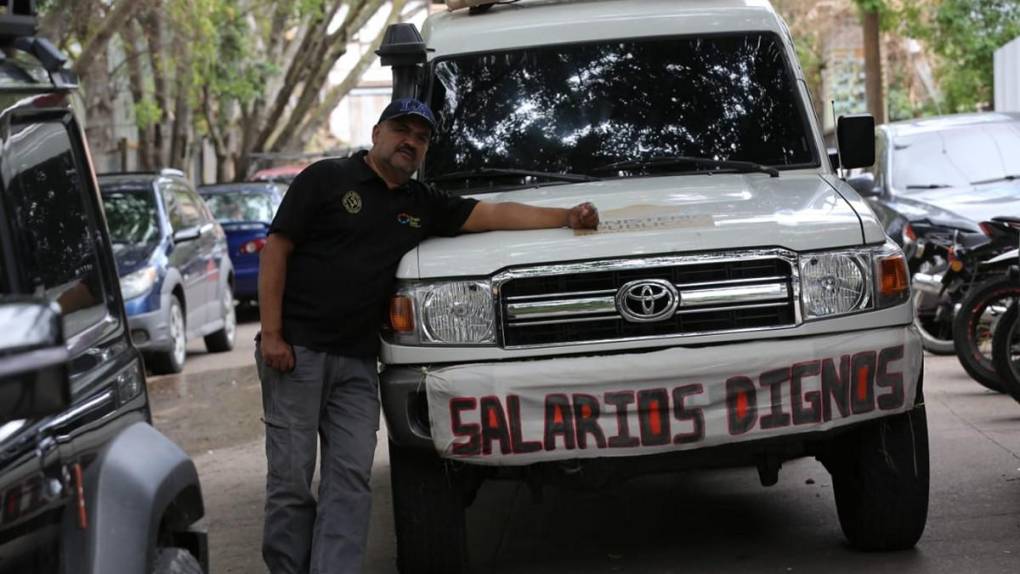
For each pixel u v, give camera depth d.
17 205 3.50
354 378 5.77
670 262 5.64
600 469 5.68
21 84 3.75
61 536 3.28
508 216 5.93
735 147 6.86
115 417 3.74
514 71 7.08
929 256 12.57
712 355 5.55
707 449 5.65
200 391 13.76
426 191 5.86
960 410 9.74
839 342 5.63
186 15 25.62
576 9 7.34
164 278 14.69
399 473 5.90
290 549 5.79
